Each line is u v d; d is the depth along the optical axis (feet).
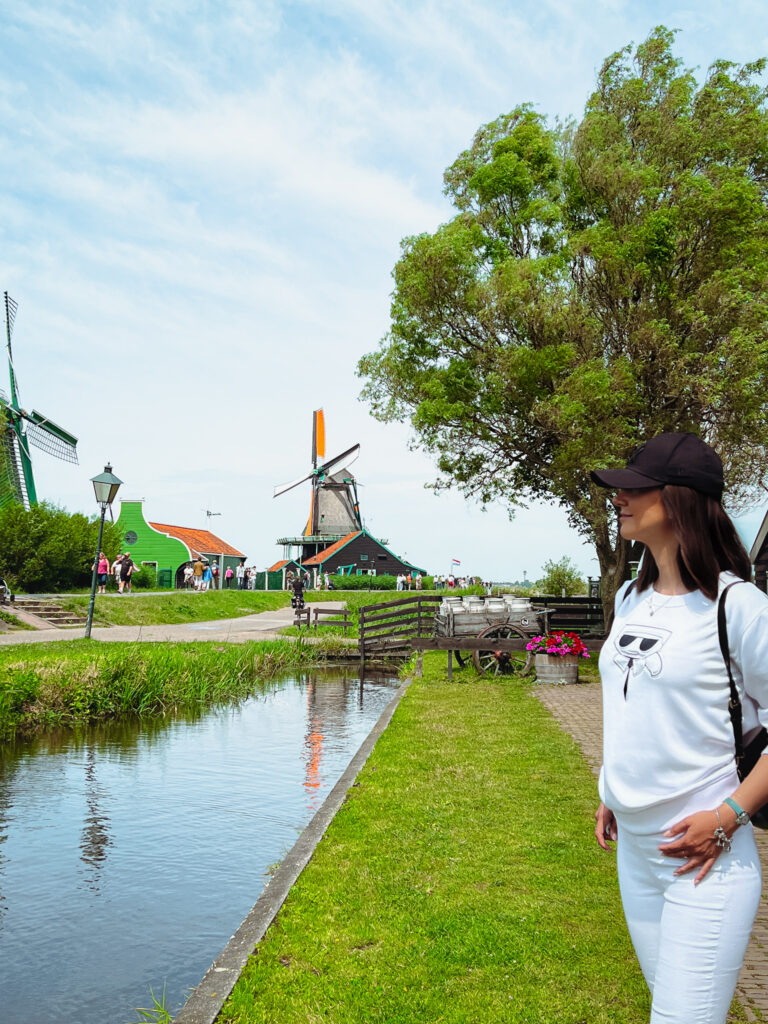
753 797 6.66
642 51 64.95
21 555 125.39
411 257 64.69
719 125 61.05
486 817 22.26
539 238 66.69
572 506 68.49
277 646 78.07
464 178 70.59
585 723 37.01
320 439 260.42
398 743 32.50
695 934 6.75
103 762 36.83
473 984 13.19
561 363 58.85
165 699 53.42
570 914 15.88
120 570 128.06
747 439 56.80
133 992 16.40
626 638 7.58
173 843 25.38
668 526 7.45
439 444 68.54
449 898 16.69
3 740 41.86
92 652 60.85
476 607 54.49
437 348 67.62
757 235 56.90
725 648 6.94
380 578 222.07
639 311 59.21
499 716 39.11
